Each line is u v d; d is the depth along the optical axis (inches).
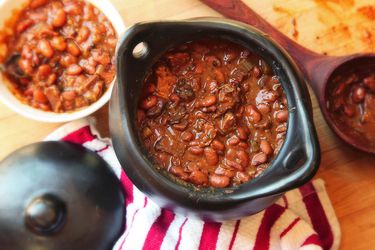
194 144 19.4
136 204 23.4
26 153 22.6
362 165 24.2
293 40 24.5
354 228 24.0
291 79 18.0
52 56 23.4
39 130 24.5
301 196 23.8
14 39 23.7
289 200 23.8
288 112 18.6
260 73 19.5
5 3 23.0
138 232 22.7
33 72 23.4
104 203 22.6
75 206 21.8
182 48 19.6
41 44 23.2
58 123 24.5
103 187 22.8
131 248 22.6
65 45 23.4
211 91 19.7
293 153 17.5
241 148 19.4
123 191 23.7
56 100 23.3
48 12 23.8
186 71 19.9
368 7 24.8
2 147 24.3
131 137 17.8
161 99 19.6
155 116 19.6
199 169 19.2
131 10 24.7
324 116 23.1
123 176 23.6
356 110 24.1
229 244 22.5
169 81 19.7
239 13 24.0
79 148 23.3
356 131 23.9
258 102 19.6
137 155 17.9
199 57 19.8
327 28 24.8
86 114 23.0
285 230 23.2
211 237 22.4
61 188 21.8
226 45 19.6
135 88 19.0
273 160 18.5
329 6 24.6
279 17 24.8
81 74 23.5
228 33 18.7
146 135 19.4
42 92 23.3
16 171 22.0
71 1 23.8
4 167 22.4
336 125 23.3
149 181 18.1
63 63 23.5
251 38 18.4
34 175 21.9
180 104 19.7
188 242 22.2
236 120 19.5
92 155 23.4
